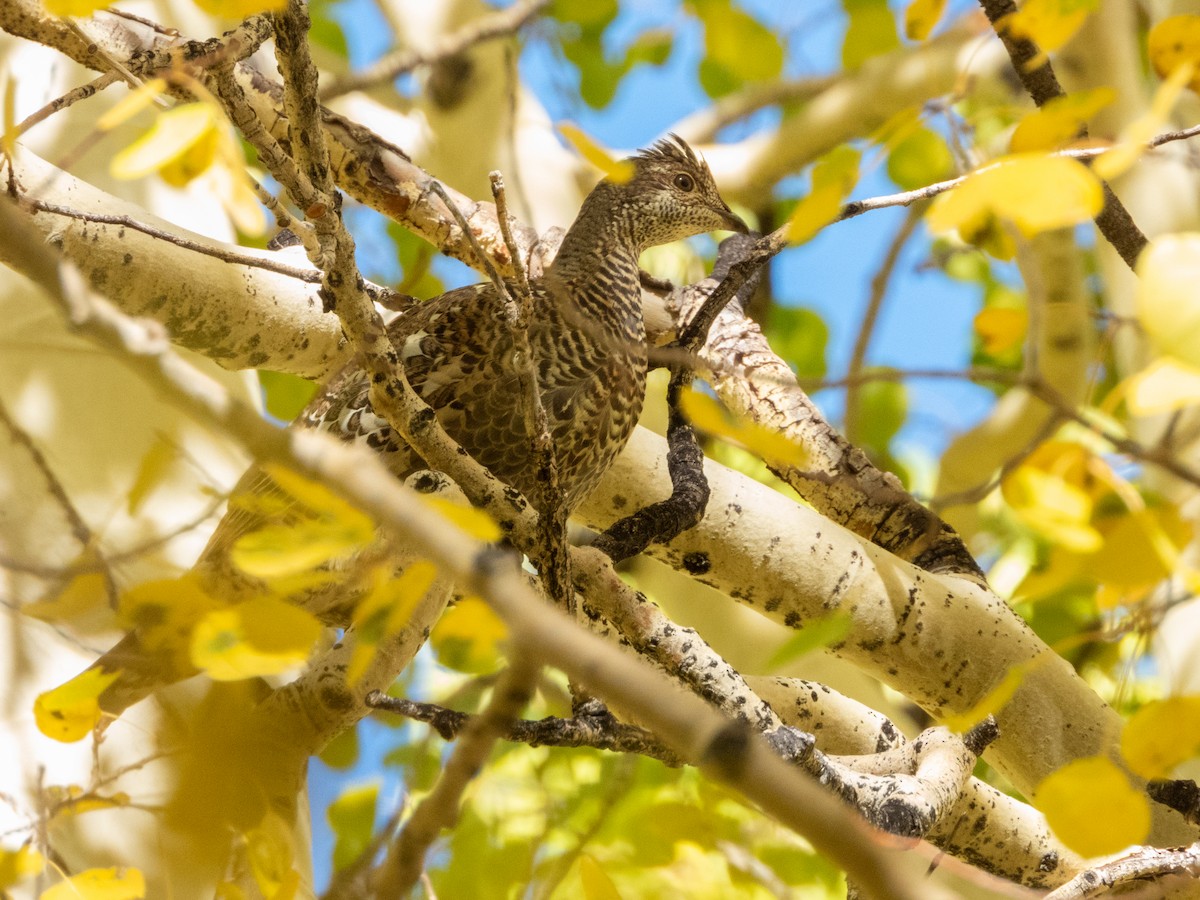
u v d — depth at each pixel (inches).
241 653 135.0
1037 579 141.6
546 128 386.3
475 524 135.0
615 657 106.6
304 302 258.7
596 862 201.9
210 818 187.9
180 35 247.9
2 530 239.1
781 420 287.6
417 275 362.3
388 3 386.6
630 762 293.0
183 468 255.6
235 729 193.8
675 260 462.3
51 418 253.6
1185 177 304.5
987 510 394.9
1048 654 256.4
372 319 175.9
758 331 304.8
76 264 235.6
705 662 210.1
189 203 301.3
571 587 193.9
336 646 224.1
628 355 265.1
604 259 297.4
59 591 191.9
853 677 335.6
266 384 393.7
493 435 252.1
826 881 309.9
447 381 251.1
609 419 260.4
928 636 255.4
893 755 231.6
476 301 257.8
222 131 132.2
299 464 117.1
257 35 190.4
